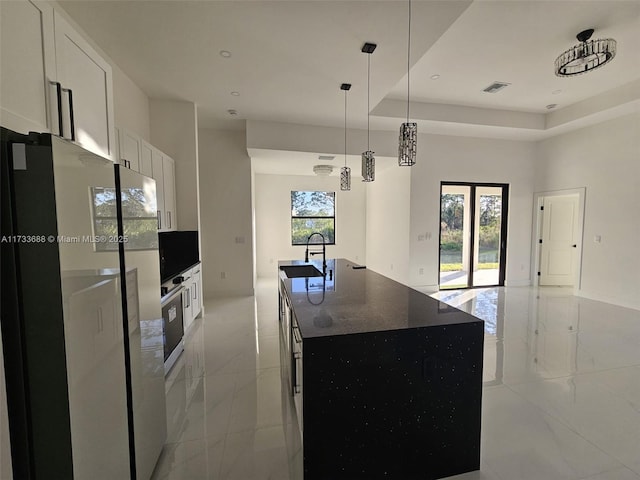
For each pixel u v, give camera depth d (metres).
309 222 7.94
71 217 1.02
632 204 4.55
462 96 4.48
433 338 1.50
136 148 2.79
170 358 2.79
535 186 6.16
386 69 3.11
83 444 1.07
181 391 2.40
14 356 0.96
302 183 7.79
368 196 7.91
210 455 1.74
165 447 1.80
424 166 5.63
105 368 1.20
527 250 6.27
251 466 1.66
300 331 1.45
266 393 2.37
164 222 3.54
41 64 1.24
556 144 5.68
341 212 8.02
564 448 1.75
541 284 6.32
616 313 4.33
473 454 1.59
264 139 4.74
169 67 3.06
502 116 5.07
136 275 1.47
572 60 2.95
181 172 4.02
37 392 0.98
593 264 5.09
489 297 5.32
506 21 2.74
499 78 3.90
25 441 0.98
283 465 1.67
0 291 0.93
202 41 2.62
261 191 7.59
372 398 1.44
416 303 1.88
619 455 1.70
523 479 1.55
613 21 2.74
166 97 3.83
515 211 6.14
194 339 3.47
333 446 1.43
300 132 4.88
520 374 2.60
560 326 3.81
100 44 2.65
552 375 2.58
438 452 1.54
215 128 5.20
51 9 1.30
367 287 2.33
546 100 4.64
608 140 4.83
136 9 2.21
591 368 2.70
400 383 1.47
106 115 1.84
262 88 3.55
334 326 1.48
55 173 0.94
